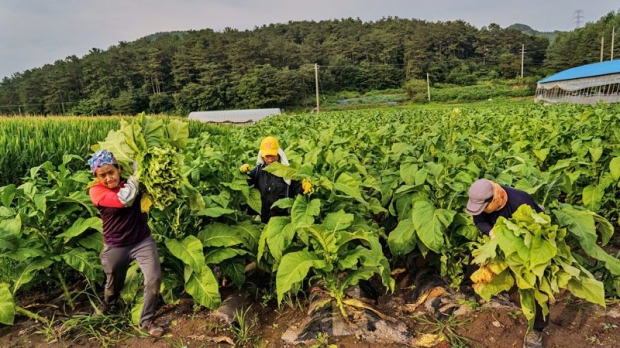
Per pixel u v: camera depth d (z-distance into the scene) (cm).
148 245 363
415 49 10856
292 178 415
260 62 9981
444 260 420
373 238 375
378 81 10144
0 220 387
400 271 493
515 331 355
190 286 367
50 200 389
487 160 544
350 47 12050
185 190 368
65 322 378
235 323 390
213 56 10044
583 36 9281
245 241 430
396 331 362
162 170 319
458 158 479
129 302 407
